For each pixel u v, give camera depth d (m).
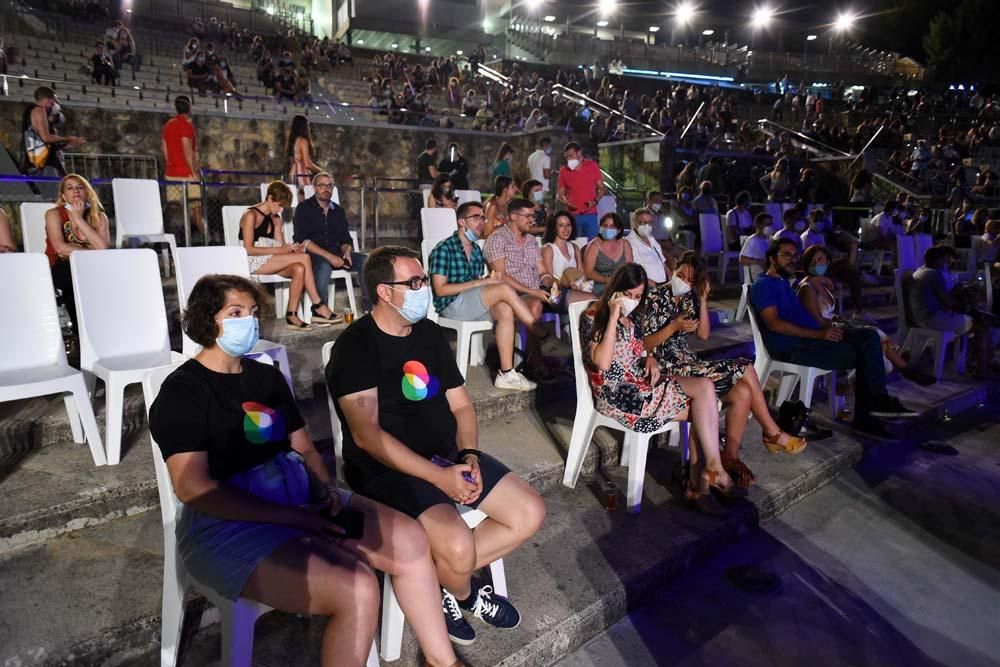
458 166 8.89
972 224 10.84
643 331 4.02
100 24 18.70
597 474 3.98
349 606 1.83
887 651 2.70
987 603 3.06
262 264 4.97
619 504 3.60
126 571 2.55
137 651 2.28
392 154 11.44
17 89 10.99
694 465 3.62
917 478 4.41
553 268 5.63
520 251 4.95
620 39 31.34
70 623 2.23
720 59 32.59
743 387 3.72
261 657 2.34
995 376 6.47
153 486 3.01
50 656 2.10
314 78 17.75
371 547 2.05
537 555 3.06
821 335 4.69
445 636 2.10
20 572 2.52
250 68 17.28
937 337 6.21
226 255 4.23
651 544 3.19
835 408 5.10
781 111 22.97
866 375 4.74
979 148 20.20
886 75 33.44
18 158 8.73
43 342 3.38
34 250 4.95
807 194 12.37
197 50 12.97
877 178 14.70
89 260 3.54
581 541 3.20
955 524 3.80
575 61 29.80
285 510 1.99
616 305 3.40
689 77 30.50
